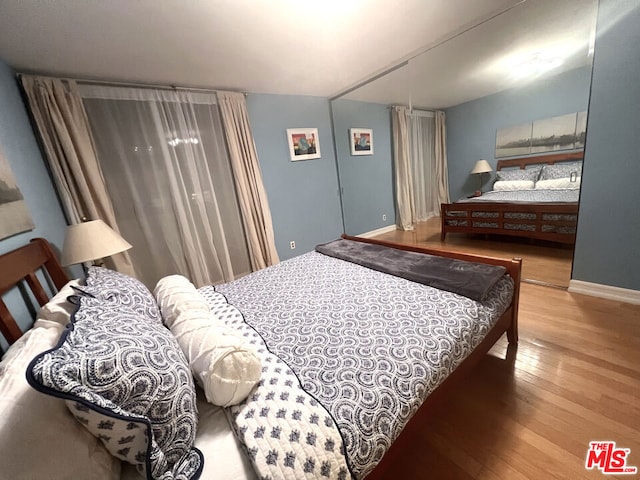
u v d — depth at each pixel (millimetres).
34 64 1868
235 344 811
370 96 3557
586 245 1997
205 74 2391
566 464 998
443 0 1719
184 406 688
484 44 2314
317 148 3723
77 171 2139
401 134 3578
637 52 1575
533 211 2533
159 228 2641
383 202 4008
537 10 1895
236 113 2904
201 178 2816
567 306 1943
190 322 1000
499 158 2715
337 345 1078
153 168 2543
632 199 1748
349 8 1678
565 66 2029
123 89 2340
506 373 1447
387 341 1067
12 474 478
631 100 1645
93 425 576
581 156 1975
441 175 3307
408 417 856
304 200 3711
